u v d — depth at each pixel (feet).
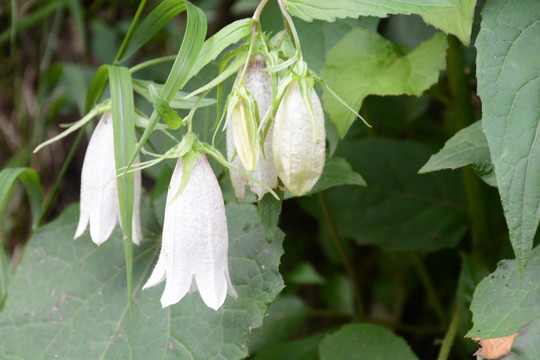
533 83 1.42
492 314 1.45
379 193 2.01
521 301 1.45
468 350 1.91
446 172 2.00
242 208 1.61
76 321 1.63
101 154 1.51
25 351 1.62
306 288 2.59
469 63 1.76
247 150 1.38
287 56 1.43
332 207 2.02
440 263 2.12
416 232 1.98
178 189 1.37
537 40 1.44
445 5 1.42
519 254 1.37
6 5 2.45
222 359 1.53
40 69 2.45
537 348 1.40
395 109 2.15
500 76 1.43
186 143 1.38
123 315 1.62
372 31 1.71
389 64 1.68
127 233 1.46
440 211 1.99
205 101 1.52
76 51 2.56
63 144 2.51
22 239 2.43
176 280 1.38
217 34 1.41
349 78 1.67
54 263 1.69
